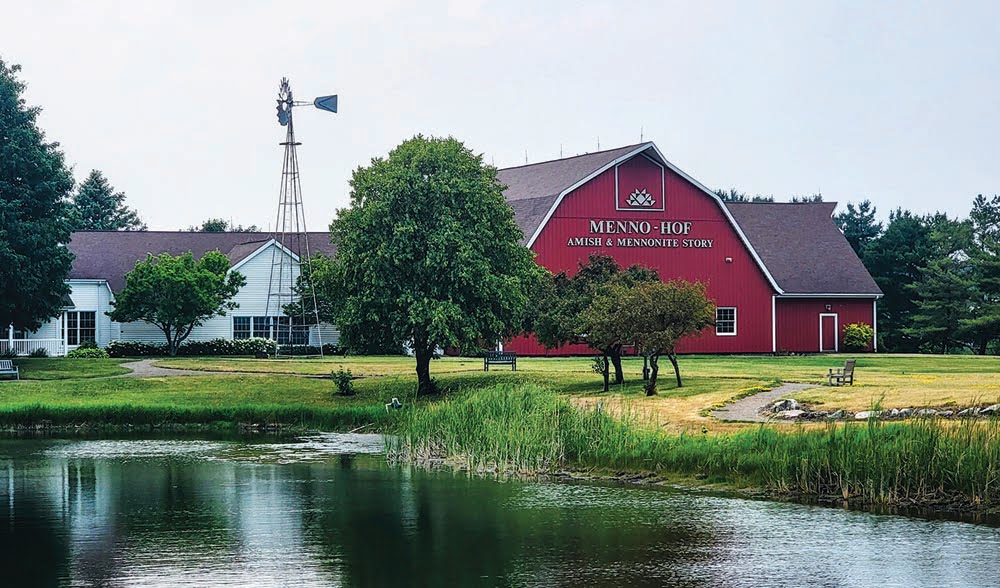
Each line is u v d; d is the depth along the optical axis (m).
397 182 52.12
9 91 63.19
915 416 36.38
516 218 76.81
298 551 26.44
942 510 28.84
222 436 46.53
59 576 24.58
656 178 76.62
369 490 33.47
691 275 77.44
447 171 52.88
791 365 63.16
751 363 65.62
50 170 63.28
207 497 32.66
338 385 54.09
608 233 75.56
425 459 39.38
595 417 37.97
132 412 49.69
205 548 26.83
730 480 32.78
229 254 80.88
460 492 32.94
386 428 46.88
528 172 84.81
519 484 34.12
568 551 26.06
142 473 36.81
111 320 74.81
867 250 100.75
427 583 23.81
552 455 36.59
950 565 24.28
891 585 23.11
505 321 54.03
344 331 53.53
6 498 32.75
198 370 62.19
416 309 51.03
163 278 70.44
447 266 52.06
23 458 40.25
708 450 33.81
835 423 33.97
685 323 47.16
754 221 86.62
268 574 24.58
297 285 73.06
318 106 72.19
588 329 49.75
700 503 30.52
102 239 82.94
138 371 61.81
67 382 57.56
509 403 40.56
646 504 30.59
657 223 76.69
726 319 78.19
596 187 75.38
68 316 75.00
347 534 27.98
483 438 39.03
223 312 74.06
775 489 31.45
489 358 59.28
